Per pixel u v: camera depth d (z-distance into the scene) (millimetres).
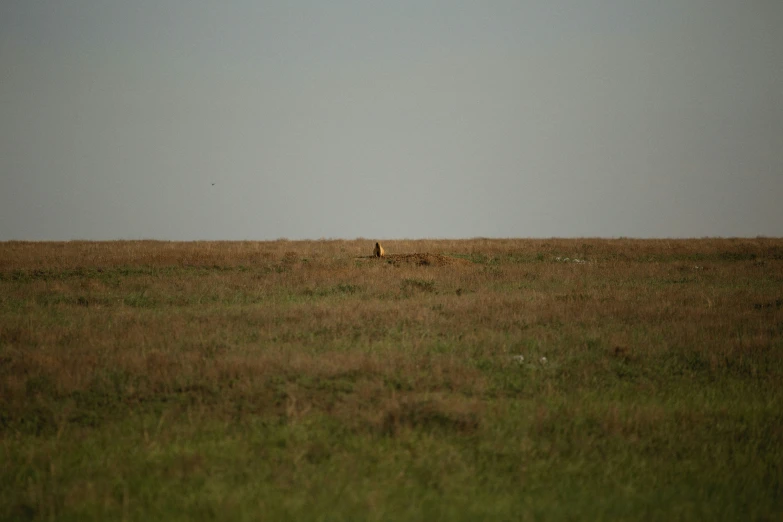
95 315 61094
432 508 25109
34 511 25516
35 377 39688
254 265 100625
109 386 38750
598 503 26094
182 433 32906
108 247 127562
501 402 37688
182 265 98875
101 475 28328
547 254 123312
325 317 59438
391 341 51000
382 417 33625
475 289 81125
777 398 40125
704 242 150250
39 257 103938
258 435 32406
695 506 26250
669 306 66188
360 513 24484
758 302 70062
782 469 30344
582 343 51250
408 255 110500
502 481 28250
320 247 140250
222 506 24828
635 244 143500
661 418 35875
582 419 35188
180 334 51875
